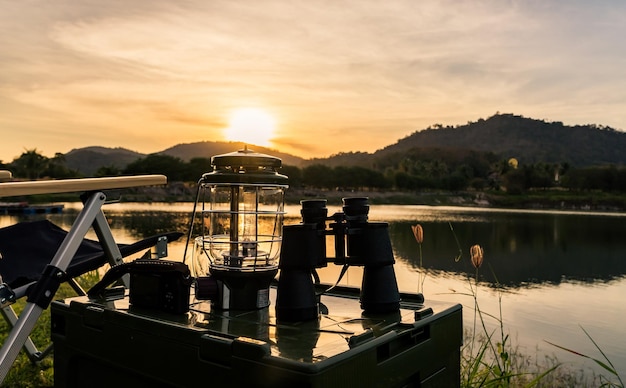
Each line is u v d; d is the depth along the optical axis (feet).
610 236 306.14
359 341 4.26
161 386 4.82
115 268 5.83
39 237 9.96
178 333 4.60
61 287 19.71
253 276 5.55
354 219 5.46
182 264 5.44
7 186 6.64
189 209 285.23
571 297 107.45
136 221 166.50
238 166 5.54
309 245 5.15
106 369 5.46
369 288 5.49
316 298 5.54
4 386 9.02
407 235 210.59
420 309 5.61
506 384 10.12
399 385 4.70
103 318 5.32
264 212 5.77
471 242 221.05
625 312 88.89
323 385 3.75
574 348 59.93
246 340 4.13
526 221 416.46
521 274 147.54
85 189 7.39
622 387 8.70
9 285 7.36
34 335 12.15
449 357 5.55
